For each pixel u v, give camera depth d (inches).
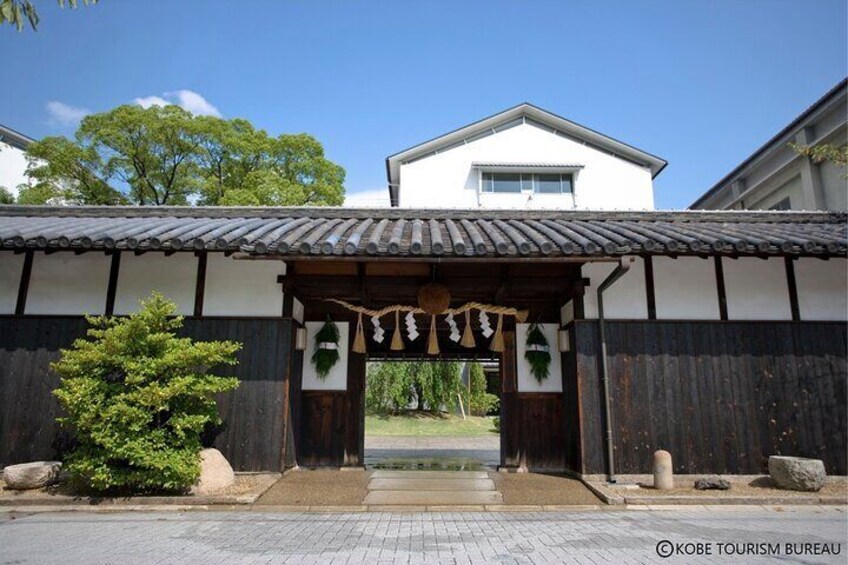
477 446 620.4
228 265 332.2
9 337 317.4
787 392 319.9
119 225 347.6
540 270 339.3
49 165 831.1
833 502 264.4
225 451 305.7
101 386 254.8
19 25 170.4
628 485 294.5
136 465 252.7
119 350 260.7
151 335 263.6
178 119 879.7
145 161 900.0
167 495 258.7
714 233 322.0
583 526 225.3
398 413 964.0
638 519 238.2
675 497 266.1
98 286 328.5
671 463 289.0
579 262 315.3
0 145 986.7
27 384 310.8
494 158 1024.9
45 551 185.5
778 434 313.9
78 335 320.2
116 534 207.3
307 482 299.7
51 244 285.6
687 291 333.1
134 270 331.3
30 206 406.9
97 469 245.4
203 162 936.9
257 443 307.3
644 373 319.3
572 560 179.0
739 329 327.9
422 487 294.7
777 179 711.7
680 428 313.0
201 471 265.7
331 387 359.3
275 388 313.9
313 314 371.2
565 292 346.3
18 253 326.0
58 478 279.1
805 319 331.6
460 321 384.2
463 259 282.7
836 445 313.7
